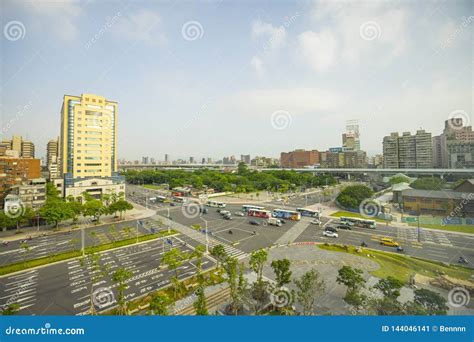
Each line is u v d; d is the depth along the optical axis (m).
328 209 60.03
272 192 90.25
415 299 15.43
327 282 22.38
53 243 35.69
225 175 107.38
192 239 37.50
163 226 45.66
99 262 28.34
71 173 65.31
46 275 24.97
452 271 24.50
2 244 35.12
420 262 27.11
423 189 54.06
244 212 58.75
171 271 25.77
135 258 29.59
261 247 33.62
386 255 29.52
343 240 36.41
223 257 24.28
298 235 39.34
